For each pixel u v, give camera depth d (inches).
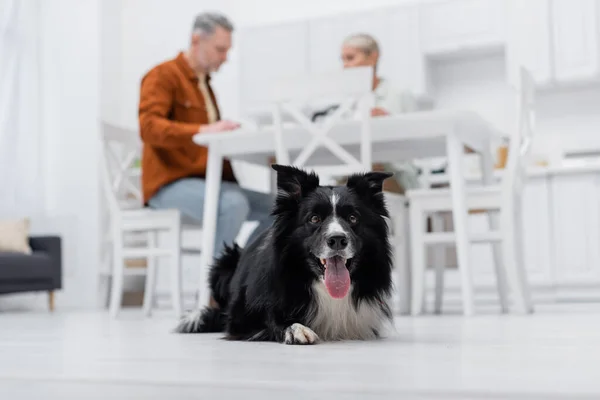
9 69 242.7
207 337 85.7
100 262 257.4
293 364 51.2
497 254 146.6
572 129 235.9
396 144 136.1
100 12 268.5
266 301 76.0
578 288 214.4
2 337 88.4
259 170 265.4
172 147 141.3
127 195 222.5
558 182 216.1
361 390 36.7
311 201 75.5
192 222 158.4
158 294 258.1
